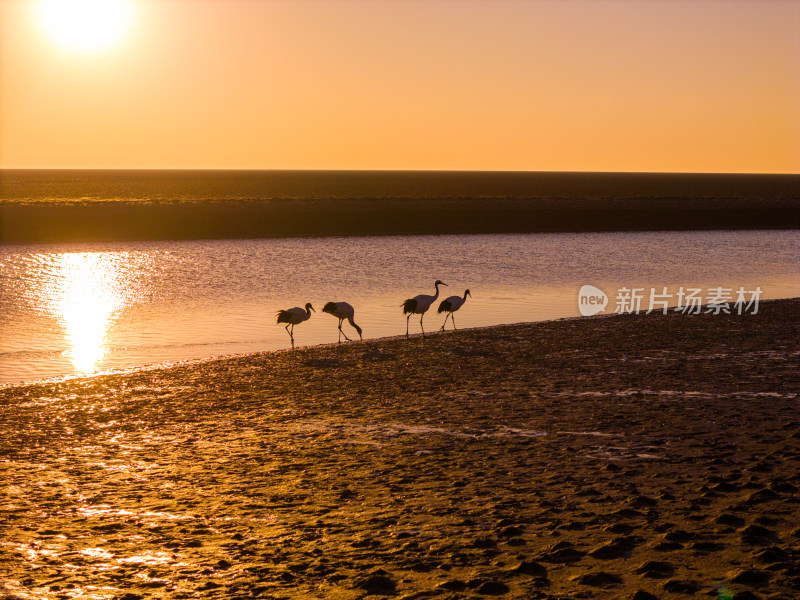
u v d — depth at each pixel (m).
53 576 6.95
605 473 9.52
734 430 11.27
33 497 9.43
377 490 9.32
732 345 19.20
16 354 20.66
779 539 7.13
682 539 7.21
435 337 22.00
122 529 8.23
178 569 7.09
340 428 12.59
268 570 7.01
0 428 13.16
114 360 20.00
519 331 22.50
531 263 43.19
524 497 8.77
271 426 12.91
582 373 16.34
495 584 6.38
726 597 5.93
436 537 7.65
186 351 21.23
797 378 14.95
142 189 126.12
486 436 11.67
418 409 13.73
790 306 27.06
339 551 7.41
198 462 10.89
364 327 25.33
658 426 11.73
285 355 19.73
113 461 11.06
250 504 8.97
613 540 7.26
